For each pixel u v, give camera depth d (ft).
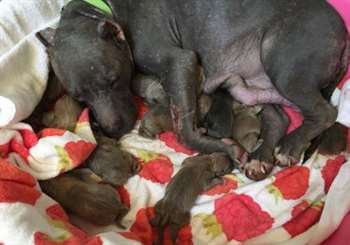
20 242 1.87
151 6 2.83
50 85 2.75
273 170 2.58
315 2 2.58
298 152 2.57
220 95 2.86
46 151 2.31
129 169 2.47
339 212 2.39
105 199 2.23
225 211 2.38
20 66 2.58
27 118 2.57
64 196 2.25
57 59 2.64
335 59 2.56
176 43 2.88
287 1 2.62
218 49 2.81
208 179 2.44
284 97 2.66
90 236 2.07
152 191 2.46
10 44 2.78
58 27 2.73
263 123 2.73
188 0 2.83
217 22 2.77
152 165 2.58
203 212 2.38
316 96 2.58
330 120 2.58
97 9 2.79
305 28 2.54
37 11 2.93
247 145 2.64
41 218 2.01
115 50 2.68
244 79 2.85
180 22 2.87
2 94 2.38
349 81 2.83
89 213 2.21
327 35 2.52
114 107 2.67
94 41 2.64
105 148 2.49
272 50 2.63
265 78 2.80
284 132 2.71
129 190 2.44
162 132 2.75
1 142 2.27
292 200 2.43
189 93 2.70
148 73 2.89
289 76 2.58
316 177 2.54
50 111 2.71
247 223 2.35
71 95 2.69
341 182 2.46
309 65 2.54
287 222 2.38
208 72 2.89
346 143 2.68
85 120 2.60
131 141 2.71
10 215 1.92
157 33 2.81
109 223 2.26
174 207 2.28
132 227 2.28
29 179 2.16
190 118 2.67
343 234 2.39
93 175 2.46
